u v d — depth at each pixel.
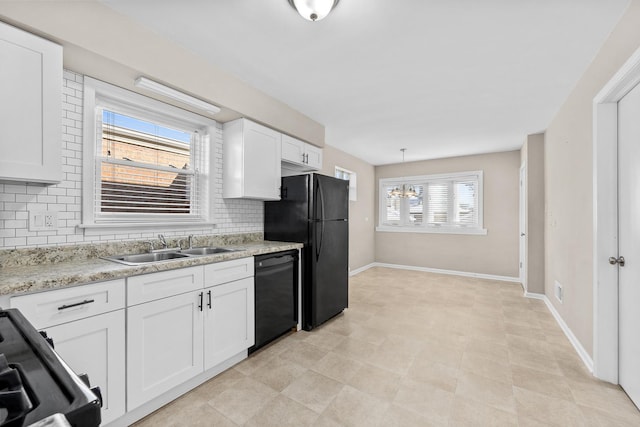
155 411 1.67
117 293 1.50
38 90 1.41
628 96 1.80
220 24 1.76
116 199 2.12
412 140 4.32
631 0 1.54
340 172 5.20
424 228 5.73
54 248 1.71
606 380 1.97
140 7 1.62
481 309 3.47
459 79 2.43
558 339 2.64
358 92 2.70
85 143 1.83
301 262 2.88
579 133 2.41
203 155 2.65
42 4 1.41
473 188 5.32
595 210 1.99
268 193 2.85
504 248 4.98
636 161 1.72
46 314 1.27
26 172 1.38
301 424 1.57
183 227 2.45
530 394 1.83
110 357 1.47
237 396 1.81
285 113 2.99
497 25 1.73
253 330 2.31
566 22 1.70
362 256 5.80
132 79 1.89
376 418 1.62
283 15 1.68
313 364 2.20
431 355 2.34
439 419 1.61
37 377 0.54
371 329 2.88
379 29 1.78
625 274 1.84
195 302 1.87
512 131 3.84
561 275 2.98
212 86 2.23
